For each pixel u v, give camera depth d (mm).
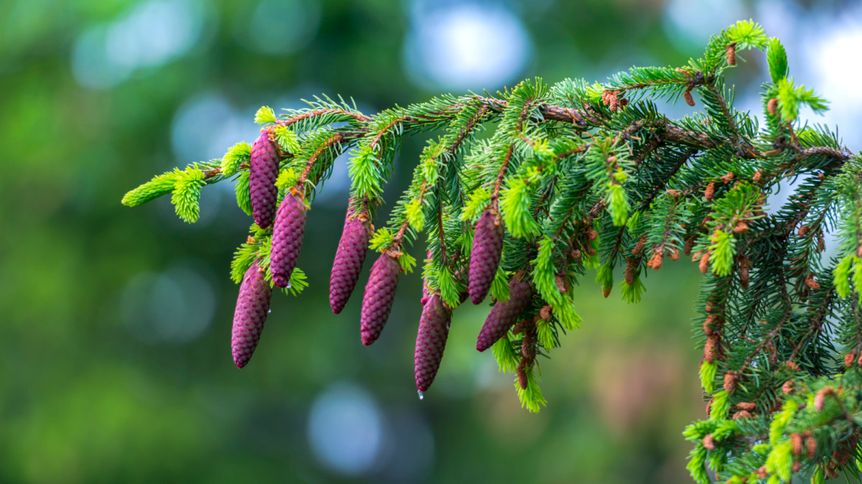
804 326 2492
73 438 13570
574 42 13344
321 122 2547
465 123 2512
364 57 13227
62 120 13250
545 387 10234
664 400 9398
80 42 13086
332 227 14734
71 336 14180
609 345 9781
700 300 2547
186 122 13555
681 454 9320
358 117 2559
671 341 9586
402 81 13602
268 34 13117
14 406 13938
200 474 14172
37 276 14039
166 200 14281
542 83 2564
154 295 14883
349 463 18609
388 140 2525
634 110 2598
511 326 2410
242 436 15477
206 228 14516
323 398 16031
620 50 13102
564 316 2352
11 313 14031
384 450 18750
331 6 13008
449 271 2428
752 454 2131
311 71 13523
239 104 13633
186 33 13117
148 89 12875
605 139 2346
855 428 2119
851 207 2334
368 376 15211
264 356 14664
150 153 13633
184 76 12906
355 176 2354
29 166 13477
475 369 10906
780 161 2545
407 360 14969
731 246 2320
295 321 14656
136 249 14281
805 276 2518
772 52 2473
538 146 2332
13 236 14070
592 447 9984
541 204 2469
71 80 13453
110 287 14281
